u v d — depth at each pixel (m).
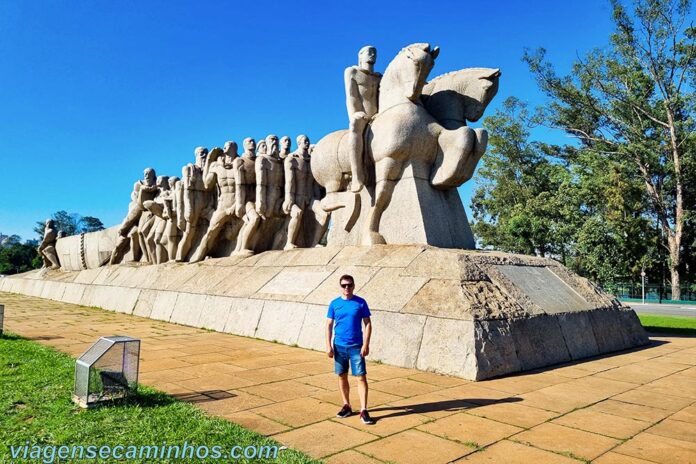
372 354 6.60
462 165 8.99
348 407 4.27
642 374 5.95
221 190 13.75
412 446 3.57
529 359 6.20
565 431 3.90
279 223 12.97
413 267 7.42
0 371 5.62
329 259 9.11
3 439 3.50
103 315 12.64
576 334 7.15
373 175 9.66
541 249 30.97
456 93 9.80
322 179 10.87
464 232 9.56
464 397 4.84
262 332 8.58
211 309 10.08
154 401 4.54
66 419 3.92
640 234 27.64
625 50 28.20
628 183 27.12
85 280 17.08
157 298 12.13
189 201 14.18
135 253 17.61
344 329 4.27
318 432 3.86
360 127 9.48
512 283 7.22
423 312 6.41
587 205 29.05
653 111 28.66
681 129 27.92
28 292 21.50
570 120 30.98
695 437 3.79
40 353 6.87
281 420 4.13
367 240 9.26
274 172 12.64
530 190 33.75
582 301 7.92
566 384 5.41
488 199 36.56
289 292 8.80
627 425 4.05
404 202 9.13
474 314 6.01
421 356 6.10
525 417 4.23
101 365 4.36
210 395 4.89
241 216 13.02
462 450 3.50
